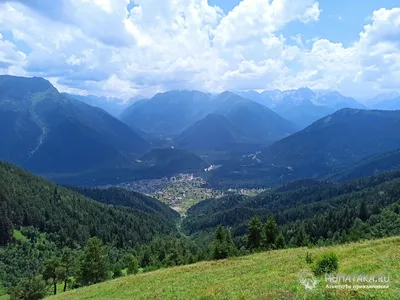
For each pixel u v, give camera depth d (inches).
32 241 6771.7
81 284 3592.5
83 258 3474.4
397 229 4227.4
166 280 1820.9
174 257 4532.5
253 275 1510.8
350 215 6304.1
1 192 7362.2
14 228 6914.4
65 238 7426.2
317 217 6884.8
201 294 1245.1
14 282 5270.7
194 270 2026.3
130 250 7135.8
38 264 5999.0
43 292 3376.0
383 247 1555.1
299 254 1937.7
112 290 1863.9
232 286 1286.9
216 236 3511.3
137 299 1430.9
